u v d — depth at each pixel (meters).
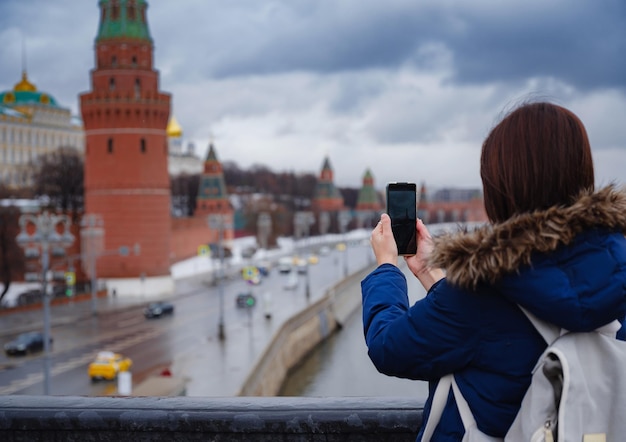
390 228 2.85
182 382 32.22
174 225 110.12
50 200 112.00
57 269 81.88
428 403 2.44
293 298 80.06
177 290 85.69
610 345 2.18
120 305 70.62
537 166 2.32
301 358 57.97
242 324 59.44
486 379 2.28
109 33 77.75
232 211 139.12
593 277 2.13
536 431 2.15
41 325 57.53
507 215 2.41
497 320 2.26
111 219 77.69
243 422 3.09
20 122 153.50
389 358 2.39
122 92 76.81
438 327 2.30
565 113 2.38
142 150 78.06
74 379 38.19
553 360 2.16
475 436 2.27
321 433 3.06
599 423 2.11
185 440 3.14
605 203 2.20
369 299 2.63
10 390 35.22
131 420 3.14
